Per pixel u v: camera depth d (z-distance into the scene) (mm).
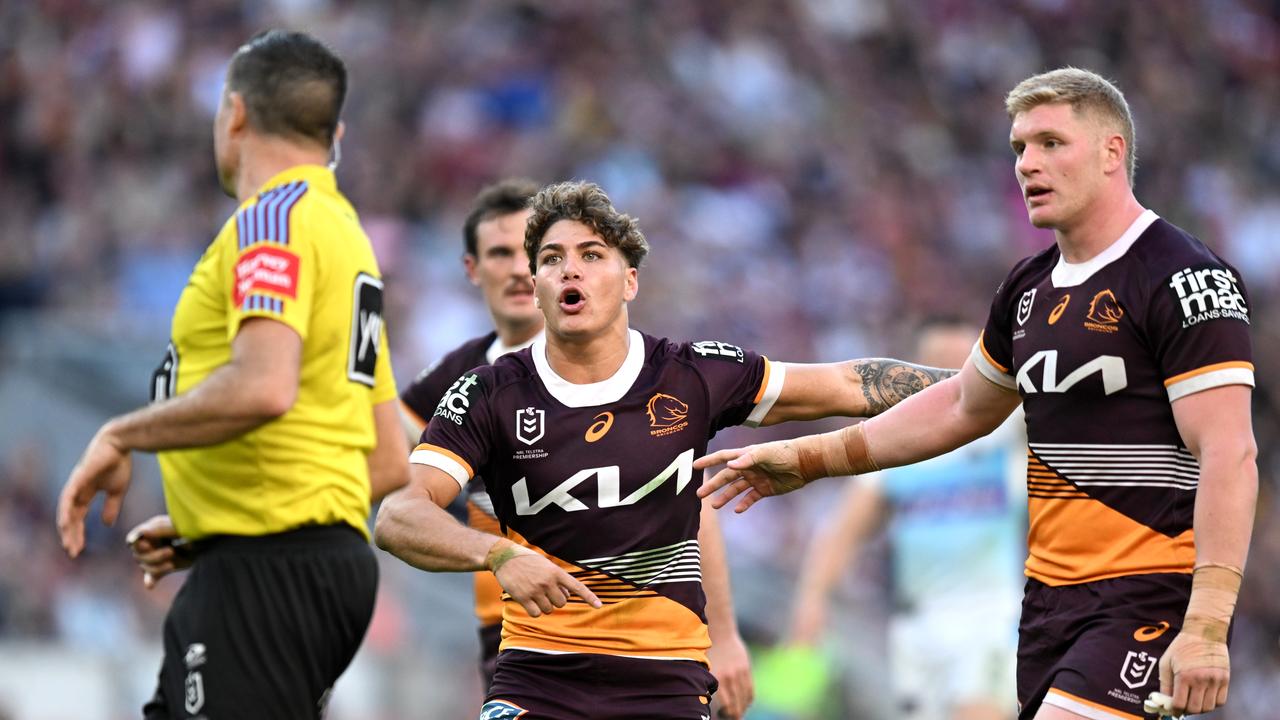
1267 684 54594
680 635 17203
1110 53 91125
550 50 70875
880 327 65125
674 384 17562
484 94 68250
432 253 59312
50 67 61594
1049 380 16703
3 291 53031
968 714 28234
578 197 17359
